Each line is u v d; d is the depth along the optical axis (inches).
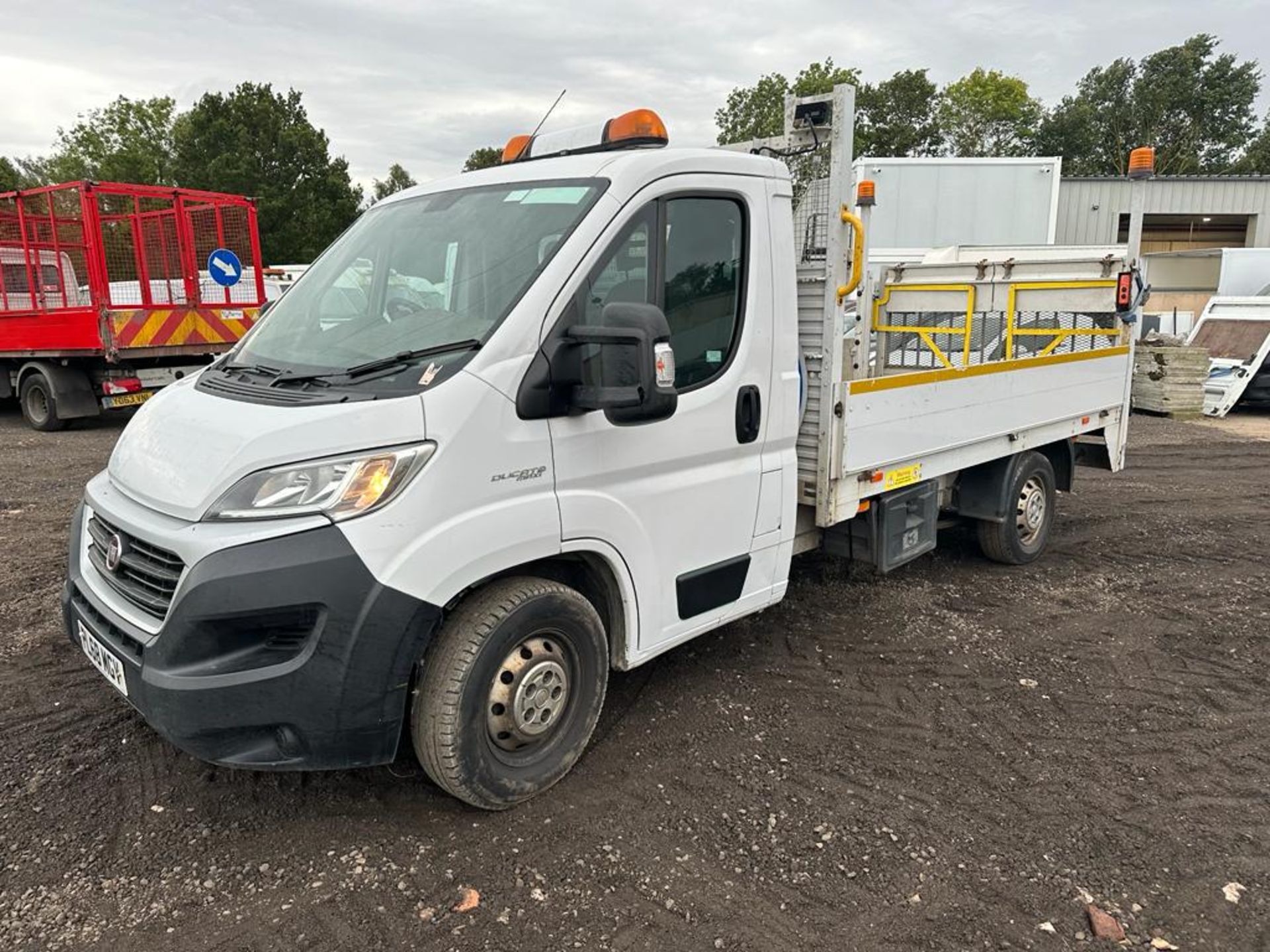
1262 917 105.0
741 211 141.1
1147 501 312.2
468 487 107.8
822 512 163.6
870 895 107.7
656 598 135.2
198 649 101.0
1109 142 2511.1
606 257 121.0
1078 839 119.0
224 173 1459.2
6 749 135.7
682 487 135.6
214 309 435.8
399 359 113.3
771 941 100.1
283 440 103.4
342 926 101.3
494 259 123.0
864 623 193.8
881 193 602.5
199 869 110.3
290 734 104.4
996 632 189.9
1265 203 1055.6
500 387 110.3
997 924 103.3
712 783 130.9
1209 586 220.4
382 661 103.4
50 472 335.0
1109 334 254.7
